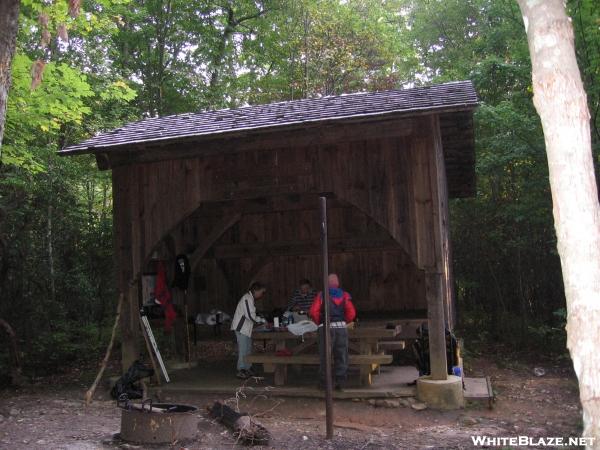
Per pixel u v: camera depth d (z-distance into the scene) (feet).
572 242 11.27
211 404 26.50
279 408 26.63
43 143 46.78
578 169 11.41
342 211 41.06
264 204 39.93
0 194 45.83
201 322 41.11
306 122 25.90
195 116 34.32
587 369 10.93
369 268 41.01
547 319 47.73
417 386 26.35
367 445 20.86
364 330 27.71
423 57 75.82
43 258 49.75
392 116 25.17
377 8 76.28
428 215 26.55
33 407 26.78
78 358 42.22
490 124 44.80
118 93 38.55
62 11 27.50
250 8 71.36
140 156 30.32
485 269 51.83
